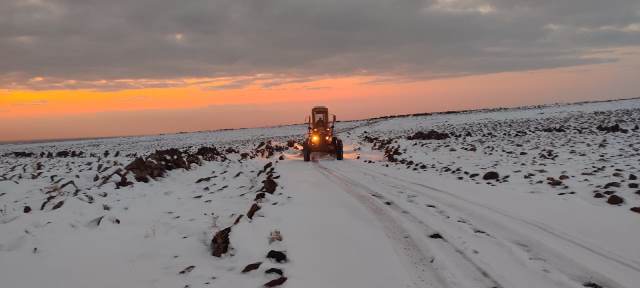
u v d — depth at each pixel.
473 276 5.27
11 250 6.45
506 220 7.76
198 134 91.06
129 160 18.02
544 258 5.86
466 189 10.95
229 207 9.58
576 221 7.47
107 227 7.49
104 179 12.37
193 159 17.84
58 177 13.27
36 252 6.23
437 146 23.02
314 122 21.72
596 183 10.25
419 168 15.95
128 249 6.48
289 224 7.43
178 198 10.83
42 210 9.02
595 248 6.17
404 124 65.62
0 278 5.38
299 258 5.85
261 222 7.48
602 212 7.86
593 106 66.62
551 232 6.96
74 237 6.88
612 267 5.48
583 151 16.66
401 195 10.48
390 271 5.43
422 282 5.10
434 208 8.90
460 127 45.62
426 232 7.12
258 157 23.80
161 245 6.71
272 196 9.82
